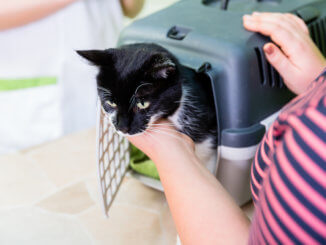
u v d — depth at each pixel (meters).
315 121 0.29
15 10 1.28
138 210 0.96
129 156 1.00
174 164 0.56
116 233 0.89
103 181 0.83
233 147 0.84
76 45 1.41
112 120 0.85
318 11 1.04
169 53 0.85
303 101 0.34
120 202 0.98
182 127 0.90
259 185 0.48
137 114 0.85
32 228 0.91
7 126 1.51
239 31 0.87
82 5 1.36
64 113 1.50
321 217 0.28
